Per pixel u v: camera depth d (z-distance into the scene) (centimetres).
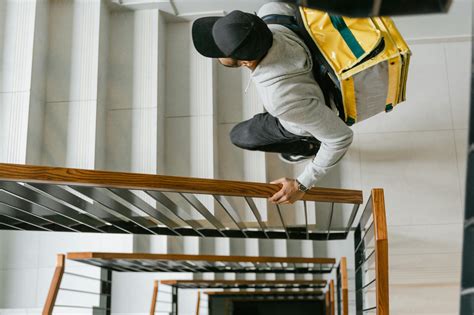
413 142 387
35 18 317
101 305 372
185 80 371
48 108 325
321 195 199
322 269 428
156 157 335
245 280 454
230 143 378
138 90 348
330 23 149
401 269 370
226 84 391
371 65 145
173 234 302
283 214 361
